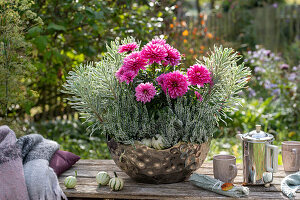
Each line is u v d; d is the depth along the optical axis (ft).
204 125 5.32
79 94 5.32
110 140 5.40
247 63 15.98
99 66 5.49
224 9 23.43
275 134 12.27
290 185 5.32
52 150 6.08
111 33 11.43
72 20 11.18
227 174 5.30
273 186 5.39
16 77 8.13
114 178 5.30
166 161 5.22
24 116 12.72
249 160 5.33
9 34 7.89
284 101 13.74
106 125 5.33
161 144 5.12
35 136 6.14
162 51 5.05
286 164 5.96
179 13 16.63
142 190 5.28
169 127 5.07
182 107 5.16
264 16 21.80
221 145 11.16
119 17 11.23
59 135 12.40
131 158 5.25
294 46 20.25
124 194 5.17
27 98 9.41
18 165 5.29
